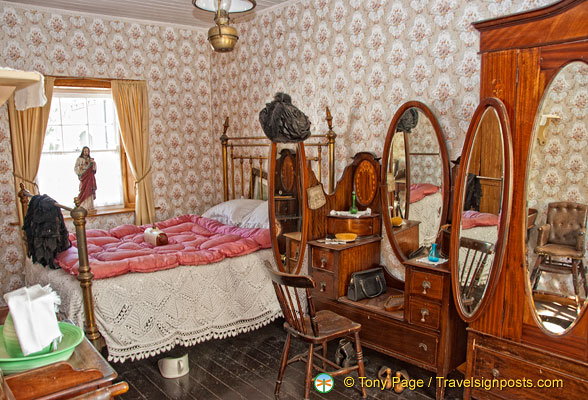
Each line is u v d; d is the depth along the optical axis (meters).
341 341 2.95
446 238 2.80
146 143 4.52
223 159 4.63
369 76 3.33
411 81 3.07
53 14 3.99
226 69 4.72
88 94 4.31
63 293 2.68
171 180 4.81
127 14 4.22
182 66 4.76
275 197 3.00
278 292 2.52
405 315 2.71
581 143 1.95
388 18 3.16
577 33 1.90
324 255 3.11
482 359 2.36
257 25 4.25
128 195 4.69
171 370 2.79
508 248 2.19
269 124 2.88
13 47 3.84
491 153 2.23
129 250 3.12
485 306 2.29
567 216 2.00
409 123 2.99
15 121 3.80
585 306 1.97
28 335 1.29
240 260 3.21
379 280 3.12
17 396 1.23
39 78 1.11
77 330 1.49
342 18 3.46
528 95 2.07
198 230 3.87
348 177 3.45
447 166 2.81
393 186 3.11
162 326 2.81
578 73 1.93
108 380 1.36
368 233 3.28
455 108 2.85
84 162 4.21
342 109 3.55
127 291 2.70
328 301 3.18
